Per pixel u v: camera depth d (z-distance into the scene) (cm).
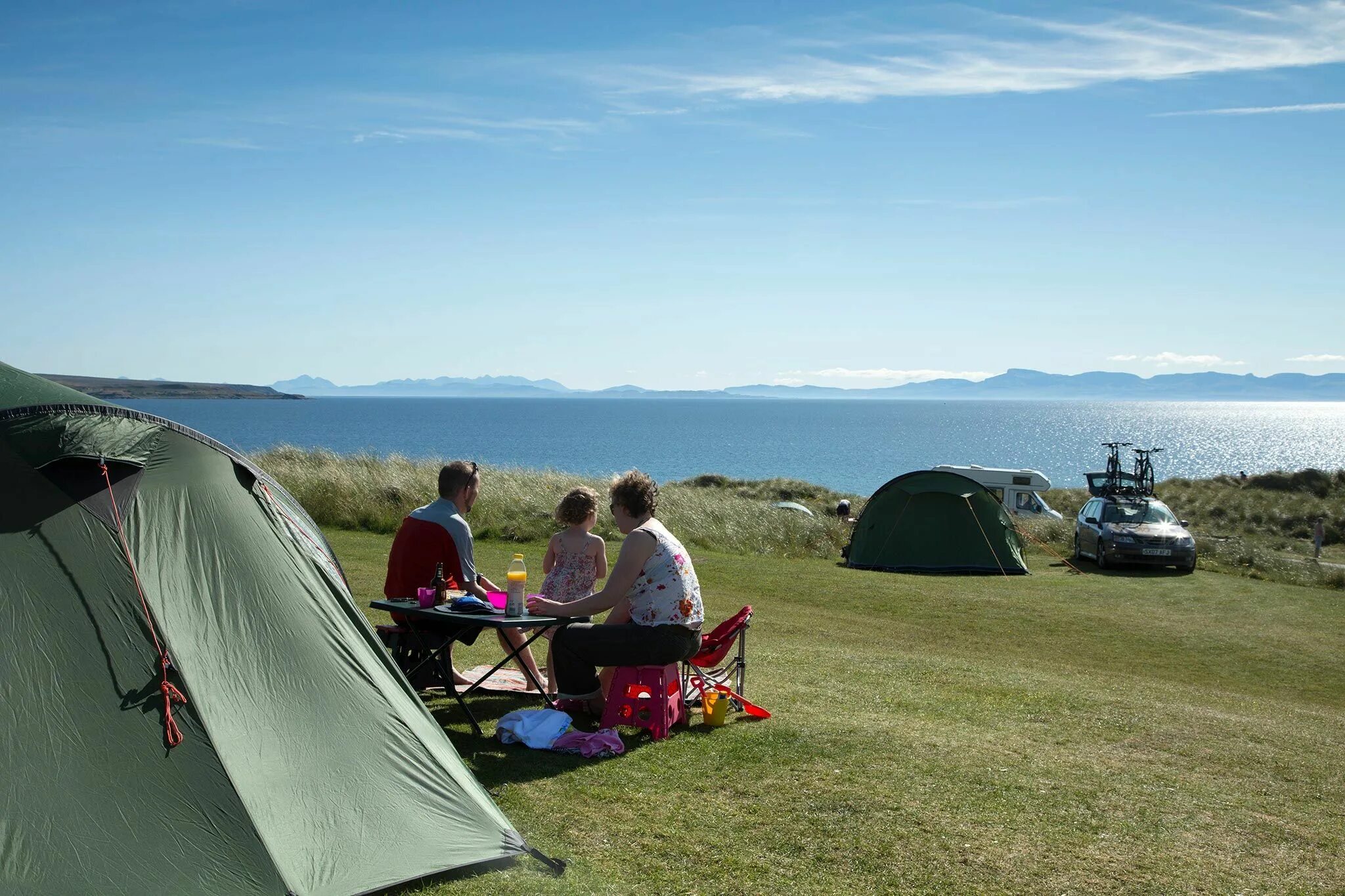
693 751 587
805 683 815
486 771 539
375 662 461
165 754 371
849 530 2164
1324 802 562
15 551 381
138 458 428
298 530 563
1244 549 2144
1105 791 552
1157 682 998
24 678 362
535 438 12469
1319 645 1267
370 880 379
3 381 433
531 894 385
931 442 13888
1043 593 1614
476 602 599
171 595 406
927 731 660
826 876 426
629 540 616
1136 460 2450
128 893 337
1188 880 439
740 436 14600
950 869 437
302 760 401
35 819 340
